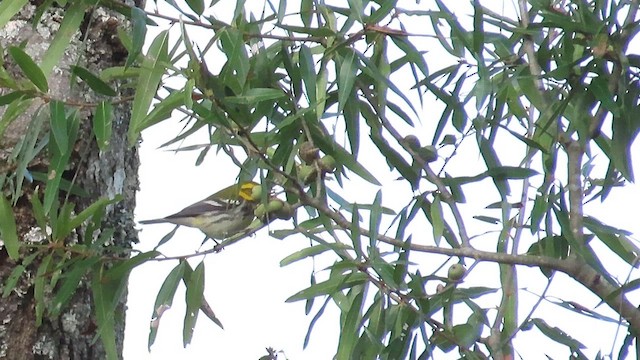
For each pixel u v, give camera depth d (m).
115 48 8.14
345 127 7.44
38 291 6.88
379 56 7.47
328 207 6.75
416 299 7.01
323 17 7.36
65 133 6.16
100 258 6.89
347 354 7.14
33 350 7.39
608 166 7.62
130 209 8.36
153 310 6.97
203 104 6.75
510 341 7.32
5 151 7.52
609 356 6.88
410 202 7.23
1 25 6.60
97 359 7.77
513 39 7.55
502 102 7.79
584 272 7.06
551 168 7.29
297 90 7.12
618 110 6.84
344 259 7.09
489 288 7.54
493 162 7.20
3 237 6.71
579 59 7.12
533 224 7.21
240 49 6.38
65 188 7.44
